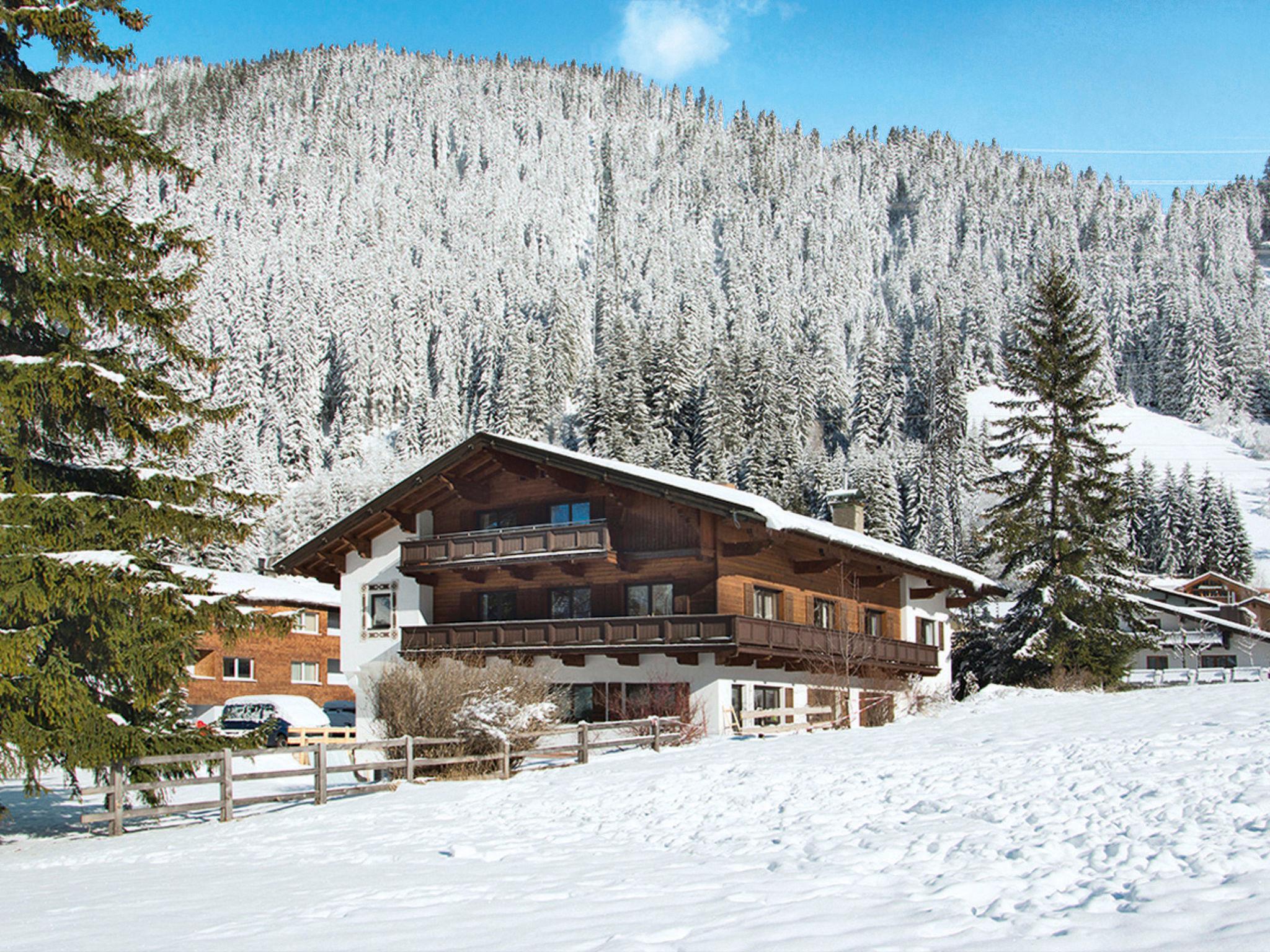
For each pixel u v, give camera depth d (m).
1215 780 11.90
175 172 18.92
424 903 8.83
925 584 43.97
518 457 36.19
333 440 146.62
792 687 36.31
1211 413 168.38
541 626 34.50
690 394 127.69
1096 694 32.78
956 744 18.98
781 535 31.25
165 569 17.61
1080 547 45.00
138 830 18.00
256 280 181.88
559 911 8.09
